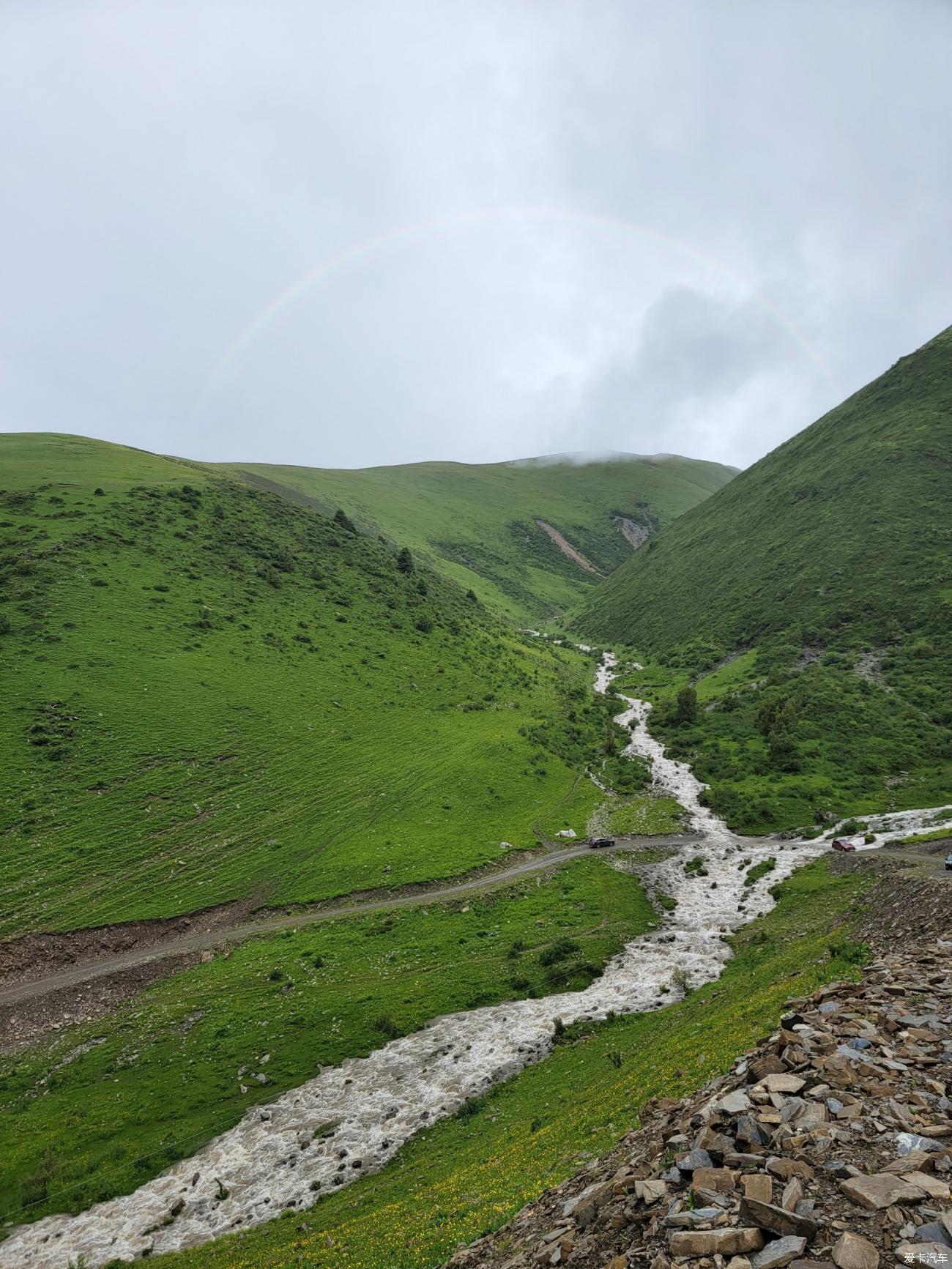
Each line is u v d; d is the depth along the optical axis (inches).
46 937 1926.7
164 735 2824.8
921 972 612.1
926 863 1924.2
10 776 2402.8
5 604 3230.8
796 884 2065.7
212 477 5703.7
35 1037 1641.2
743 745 3703.3
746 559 6791.3
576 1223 382.0
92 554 3804.1
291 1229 919.0
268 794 2719.0
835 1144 336.5
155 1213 1085.1
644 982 1625.2
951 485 5753.0
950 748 3184.1
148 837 2356.1
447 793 2997.0
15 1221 1111.6
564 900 2217.0
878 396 7623.0
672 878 2378.2
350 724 3329.2
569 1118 839.1
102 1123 1339.8
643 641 6855.3
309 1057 1499.8
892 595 4899.1
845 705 3777.1
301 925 2101.4
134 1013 1713.8
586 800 3203.7
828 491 6717.5
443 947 1951.3
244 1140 1250.6
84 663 3019.2
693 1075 701.3
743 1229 281.4
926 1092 373.4
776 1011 816.9
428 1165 999.0
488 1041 1471.5
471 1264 432.5
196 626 3565.5
